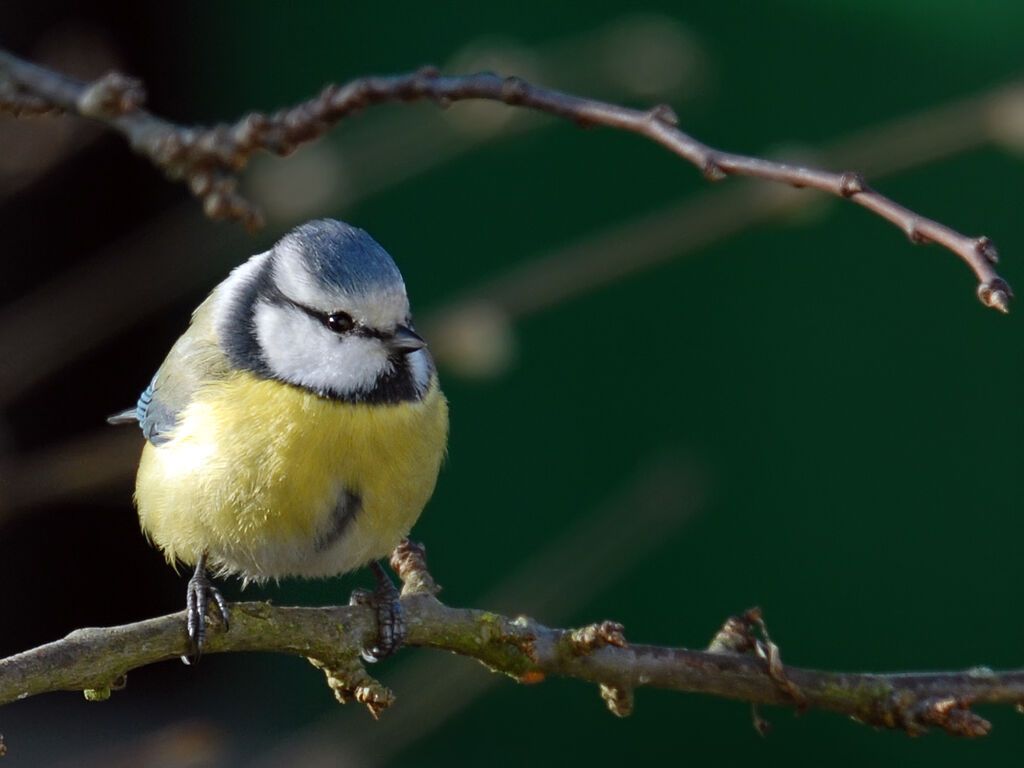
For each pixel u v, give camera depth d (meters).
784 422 12.22
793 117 11.76
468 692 9.62
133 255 10.45
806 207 9.05
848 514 12.10
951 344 11.86
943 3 11.51
